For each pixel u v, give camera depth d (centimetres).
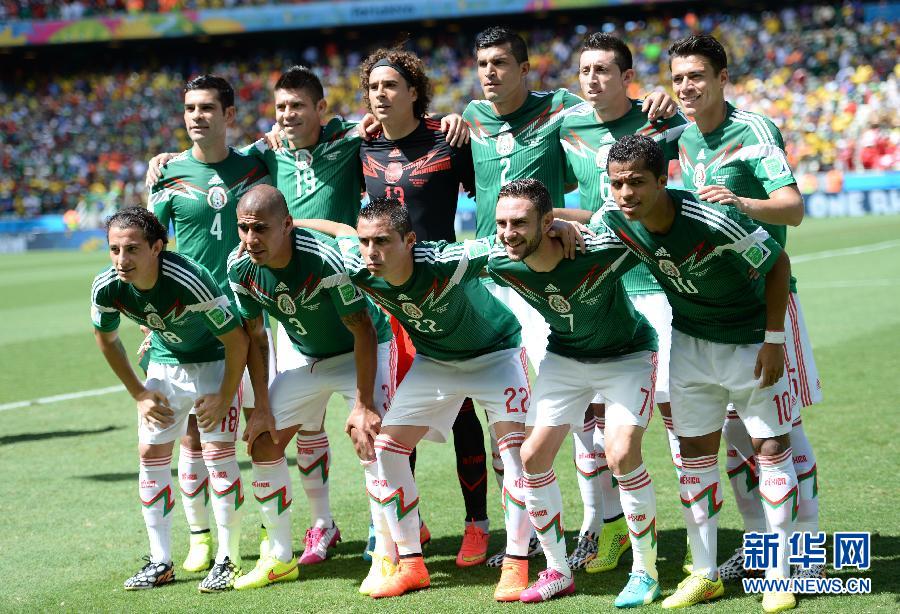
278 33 3891
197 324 439
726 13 3516
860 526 453
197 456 465
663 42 3462
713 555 394
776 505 386
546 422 402
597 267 384
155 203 526
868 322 1008
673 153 480
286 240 408
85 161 3566
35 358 1059
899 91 2861
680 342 402
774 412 387
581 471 449
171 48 3978
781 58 3219
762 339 389
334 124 520
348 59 3841
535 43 3631
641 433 394
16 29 3731
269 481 435
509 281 401
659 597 397
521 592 399
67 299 1606
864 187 2591
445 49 3716
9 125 3725
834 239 1969
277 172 528
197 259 526
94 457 656
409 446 424
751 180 433
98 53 4006
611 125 490
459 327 418
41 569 457
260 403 439
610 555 440
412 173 502
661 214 367
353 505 543
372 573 421
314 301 423
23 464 643
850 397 703
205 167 521
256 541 500
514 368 432
